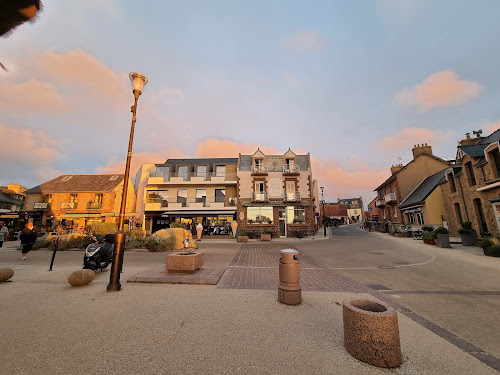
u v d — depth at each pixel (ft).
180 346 9.09
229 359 8.24
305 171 85.46
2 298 14.97
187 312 12.58
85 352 8.64
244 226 81.20
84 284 18.07
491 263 27.04
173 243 43.27
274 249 45.65
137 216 92.58
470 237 41.78
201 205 92.27
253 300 14.58
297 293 13.91
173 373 7.45
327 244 53.93
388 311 8.68
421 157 85.97
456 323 11.78
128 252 40.86
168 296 15.33
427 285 18.89
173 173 98.22
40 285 18.22
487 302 14.88
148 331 10.34
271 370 7.65
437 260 30.07
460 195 50.39
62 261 31.19
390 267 26.23
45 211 94.79
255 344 9.29
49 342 9.37
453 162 87.81
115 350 8.79
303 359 8.30
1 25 6.19
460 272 23.35
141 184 102.22
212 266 26.13
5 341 9.45
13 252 40.57
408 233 65.87
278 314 12.36
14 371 7.48
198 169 99.86
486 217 41.45
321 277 21.42
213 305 13.67
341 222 253.85
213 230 81.15
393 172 97.35
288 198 82.28
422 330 10.94
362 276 22.04
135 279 19.02
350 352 8.66
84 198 96.63
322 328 10.77
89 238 45.98
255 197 82.53
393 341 8.09
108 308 13.16
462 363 8.29
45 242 44.78
